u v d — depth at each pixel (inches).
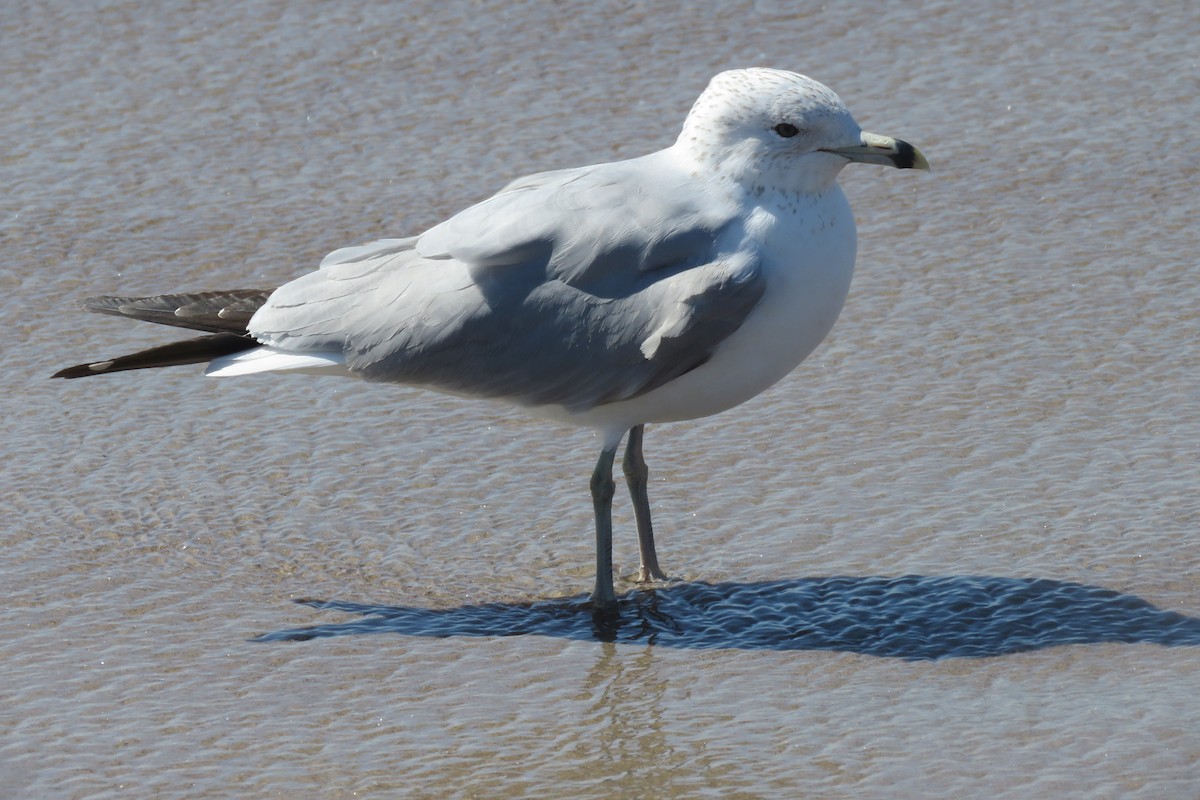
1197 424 514.3
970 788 351.6
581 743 375.9
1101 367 553.0
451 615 437.1
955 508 478.6
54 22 817.5
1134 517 467.5
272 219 664.4
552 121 726.5
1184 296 594.6
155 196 684.7
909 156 417.4
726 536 473.1
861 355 570.3
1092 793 347.3
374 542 473.4
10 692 398.0
